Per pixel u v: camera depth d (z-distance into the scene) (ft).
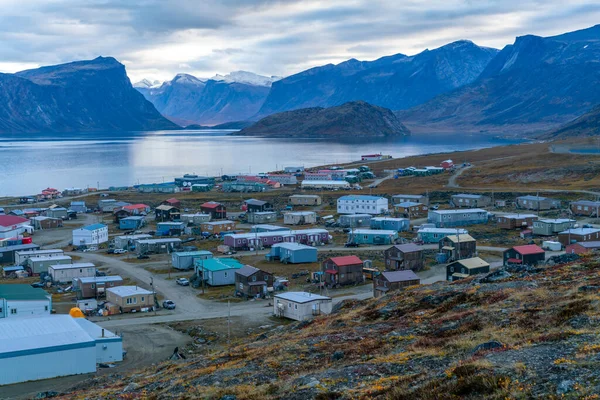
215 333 237.04
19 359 186.39
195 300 296.10
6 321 214.48
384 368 107.24
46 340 195.00
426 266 349.00
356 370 108.58
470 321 133.80
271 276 305.32
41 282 340.80
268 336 185.06
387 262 346.33
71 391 163.53
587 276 156.35
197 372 134.62
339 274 311.47
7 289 276.82
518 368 87.30
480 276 193.77
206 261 341.21
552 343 100.17
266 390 106.73
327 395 96.89
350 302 202.28
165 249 414.21
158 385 132.16
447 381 89.56
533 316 124.77
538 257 315.78
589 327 108.99
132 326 253.85
